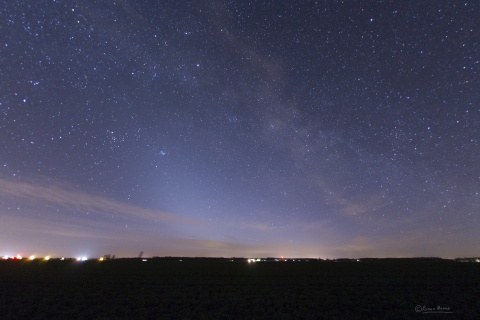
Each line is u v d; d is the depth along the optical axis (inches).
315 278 904.9
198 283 835.4
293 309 593.9
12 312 563.8
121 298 668.1
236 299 661.9
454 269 1034.1
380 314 558.6
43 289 741.9
